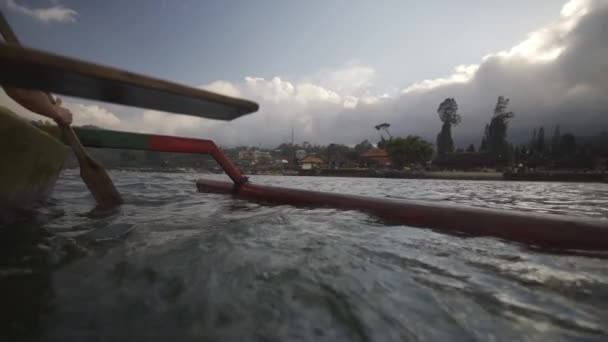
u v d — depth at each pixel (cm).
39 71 124
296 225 316
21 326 111
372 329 117
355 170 6794
